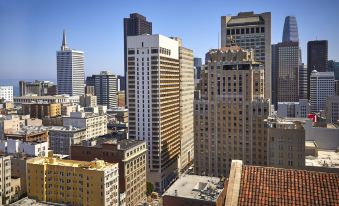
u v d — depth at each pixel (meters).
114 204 192.75
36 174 197.25
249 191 78.94
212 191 152.38
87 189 185.75
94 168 188.25
